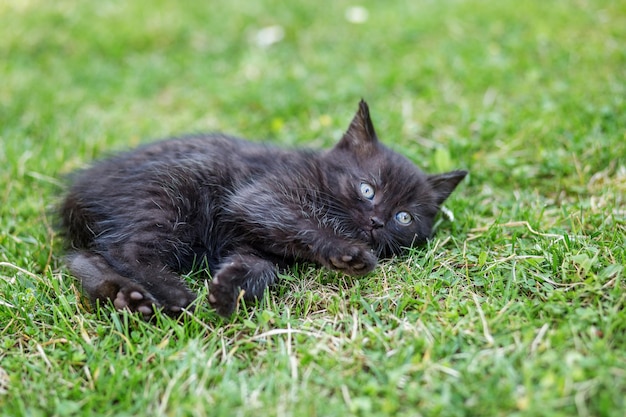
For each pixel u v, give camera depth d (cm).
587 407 54
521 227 68
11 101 91
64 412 56
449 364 57
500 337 58
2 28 108
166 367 58
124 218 66
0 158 80
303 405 55
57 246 69
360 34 104
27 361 59
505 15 104
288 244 65
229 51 104
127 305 61
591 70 89
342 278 65
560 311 59
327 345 59
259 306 63
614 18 100
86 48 104
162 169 68
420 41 101
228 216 67
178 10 115
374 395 56
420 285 62
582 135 77
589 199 71
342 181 68
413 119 84
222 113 90
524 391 55
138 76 98
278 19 111
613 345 57
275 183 67
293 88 92
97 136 85
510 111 83
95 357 59
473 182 76
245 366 59
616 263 62
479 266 64
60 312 62
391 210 68
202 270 66
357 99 90
